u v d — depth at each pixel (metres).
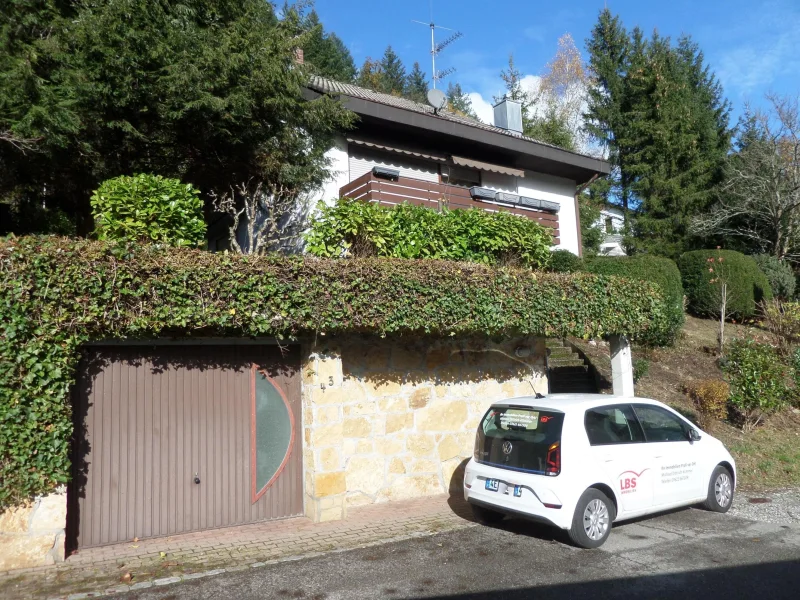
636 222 27.80
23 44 8.12
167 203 7.69
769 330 16.36
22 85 7.84
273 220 10.94
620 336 10.85
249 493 7.65
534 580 5.65
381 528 7.44
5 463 5.80
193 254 6.73
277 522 7.70
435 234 9.96
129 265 6.29
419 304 7.99
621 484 6.88
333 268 7.46
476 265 8.75
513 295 8.88
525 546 6.66
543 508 6.46
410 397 9.12
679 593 5.30
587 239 26.39
